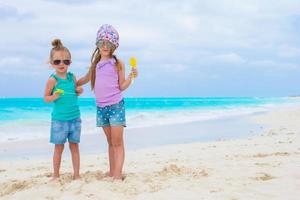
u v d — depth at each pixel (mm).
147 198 4656
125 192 4957
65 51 5656
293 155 7895
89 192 4922
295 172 5930
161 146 11297
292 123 18484
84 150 11156
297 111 25531
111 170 5781
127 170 6797
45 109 30844
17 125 18922
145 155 9406
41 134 15875
